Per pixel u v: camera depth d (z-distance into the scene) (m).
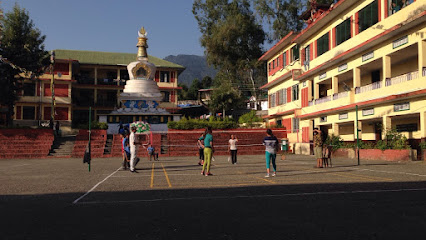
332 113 26.94
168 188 9.04
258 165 17.83
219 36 47.66
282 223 5.02
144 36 41.47
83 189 9.03
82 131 31.64
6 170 16.42
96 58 52.59
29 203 6.95
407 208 5.95
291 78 35.12
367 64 22.97
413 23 17.62
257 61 48.59
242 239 4.23
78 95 50.97
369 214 5.52
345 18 24.91
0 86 33.72
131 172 14.26
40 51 37.06
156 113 36.12
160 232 4.60
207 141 12.64
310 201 6.76
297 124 33.03
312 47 30.39
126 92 37.84
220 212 5.85
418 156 20.02
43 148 29.61
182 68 53.62
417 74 18.20
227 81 50.00
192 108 53.66
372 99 21.72
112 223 5.14
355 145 23.44
